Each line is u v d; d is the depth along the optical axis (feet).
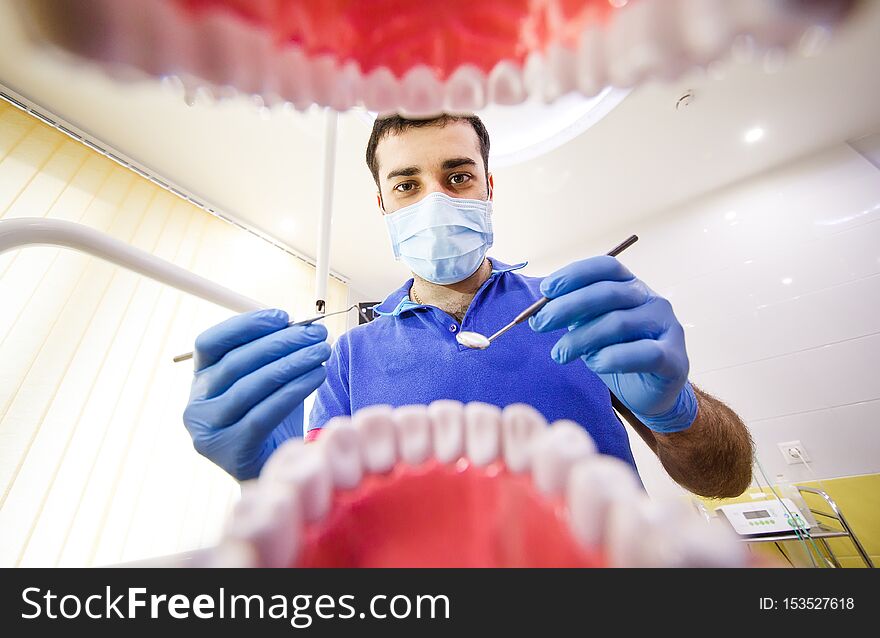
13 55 0.65
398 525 1.09
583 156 6.23
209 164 6.24
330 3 0.71
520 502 1.09
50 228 1.41
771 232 6.50
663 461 2.39
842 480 5.10
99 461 4.47
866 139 6.28
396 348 2.52
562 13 0.73
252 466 1.66
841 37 0.59
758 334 6.15
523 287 2.74
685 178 6.81
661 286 7.10
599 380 2.36
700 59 0.71
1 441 3.94
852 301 5.71
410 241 2.67
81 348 4.69
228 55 0.74
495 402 2.16
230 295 1.83
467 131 2.68
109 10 0.62
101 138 5.80
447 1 0.72
